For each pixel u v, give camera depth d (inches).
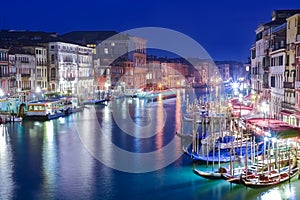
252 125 1916.8
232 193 1296.8
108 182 1422.2
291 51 2101.4
